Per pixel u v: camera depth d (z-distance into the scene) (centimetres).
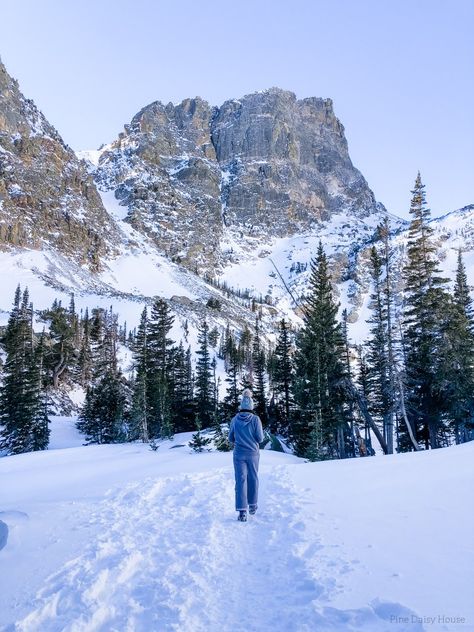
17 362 4553
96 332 7875
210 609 374
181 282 18550
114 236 19950
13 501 1025
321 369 3456
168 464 1527
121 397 5259
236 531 600
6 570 498
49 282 11950
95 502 811
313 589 391
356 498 701
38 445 4284
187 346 10088
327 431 3259
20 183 15575
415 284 3300
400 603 335
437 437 3781
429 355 3200
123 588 432
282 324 4603
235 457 689
